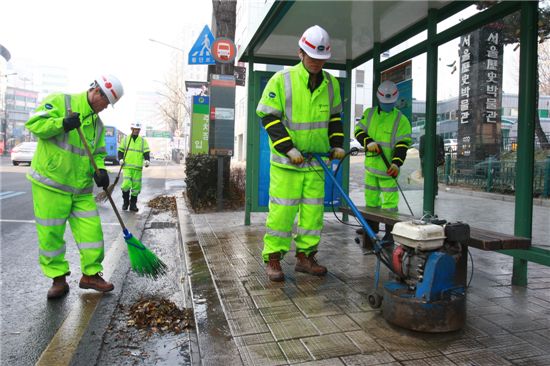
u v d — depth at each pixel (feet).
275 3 15.65
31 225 23.26
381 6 15.92
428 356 7.89
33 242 19.44
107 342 9.82
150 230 24.36
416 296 8.82
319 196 12.49
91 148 12.17
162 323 10.82
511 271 13.78
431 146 16.28
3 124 191.21
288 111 11.76
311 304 10.51
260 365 7.59
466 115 15.21
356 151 12.16
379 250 10.00
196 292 11.47
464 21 14.01
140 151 30.45
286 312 10.00
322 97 11.92
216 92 27.84
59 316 11.30
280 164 11.91
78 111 11.84
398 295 9.04
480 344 8.37
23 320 11.02
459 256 9.36
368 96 65.98
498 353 8.00
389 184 16.88
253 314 9.89
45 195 11.64
